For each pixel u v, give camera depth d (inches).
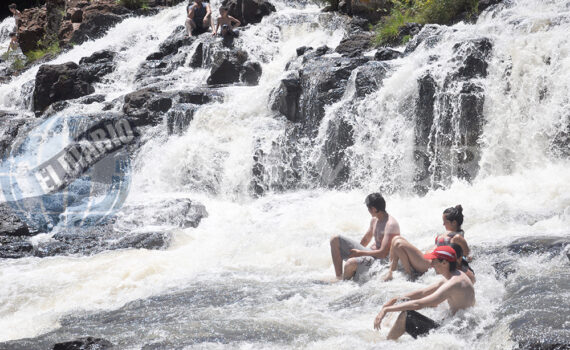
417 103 426.9
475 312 201.2
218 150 500.4
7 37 1147.3
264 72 629.6
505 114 398.3
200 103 558.9
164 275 306.3
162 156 518.9
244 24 742.5
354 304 236.1
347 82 482.0
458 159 409.7
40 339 228.2
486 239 285.7
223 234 367.2
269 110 518.6
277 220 387.2
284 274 290.5
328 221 367.9
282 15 713.0
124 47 803.4
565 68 382.3
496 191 365.1
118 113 584.4
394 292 236.1
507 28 446.9
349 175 453.1
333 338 202.1
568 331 174.2
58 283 303.4
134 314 251.0
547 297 203.6
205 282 284.7
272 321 221.6
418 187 421.1
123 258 330.6
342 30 659.4
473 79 409.7
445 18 556.4
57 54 874.8
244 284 276.7
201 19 749.9
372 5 645.3
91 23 879.7
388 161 435.8
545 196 342.3
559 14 430.3
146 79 678.5
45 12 1018.7
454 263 201.8
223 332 213.9
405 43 545.0
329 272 289.6
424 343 188.7
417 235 314.5
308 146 480.4
